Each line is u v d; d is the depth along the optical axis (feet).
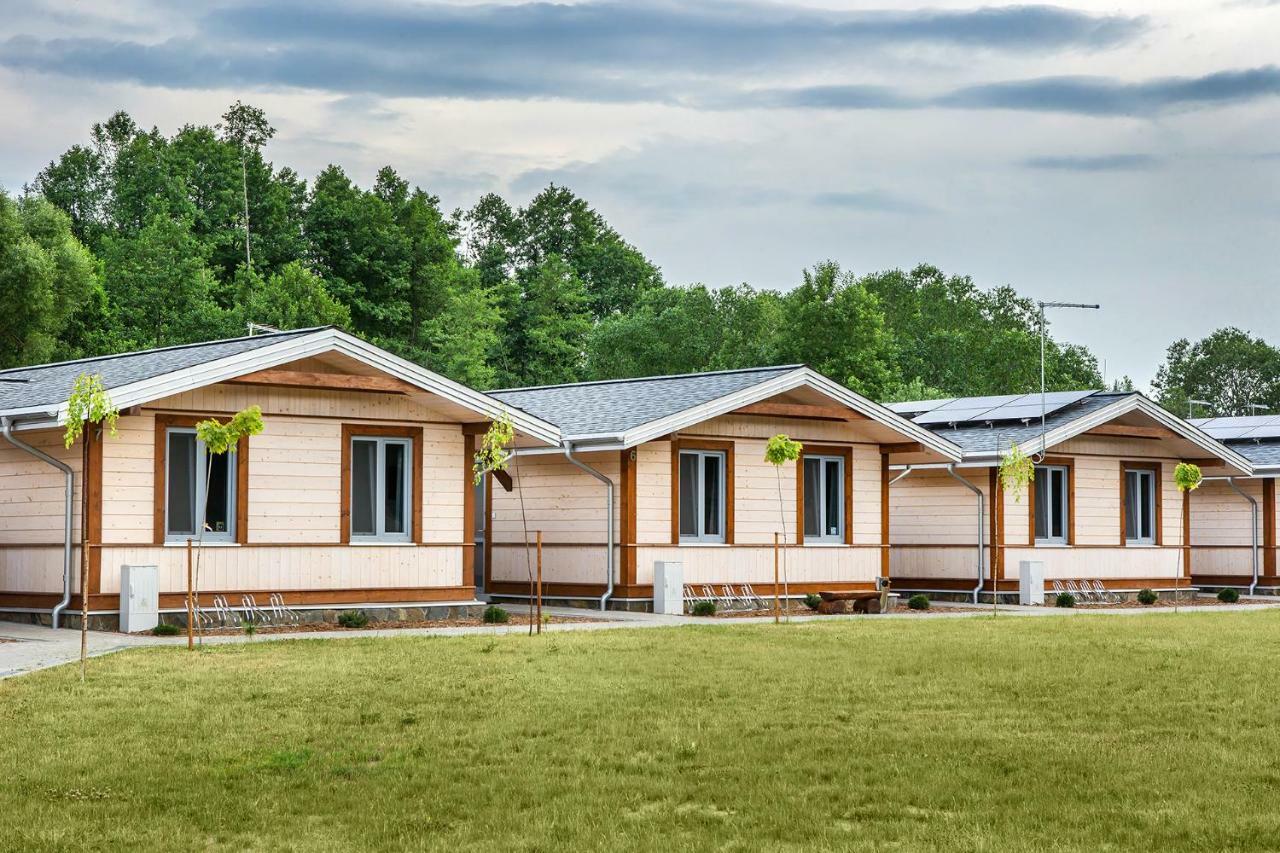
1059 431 102.58
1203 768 37.06
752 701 46.65
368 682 49.39
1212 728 42.52
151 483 69.62
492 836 30.96
